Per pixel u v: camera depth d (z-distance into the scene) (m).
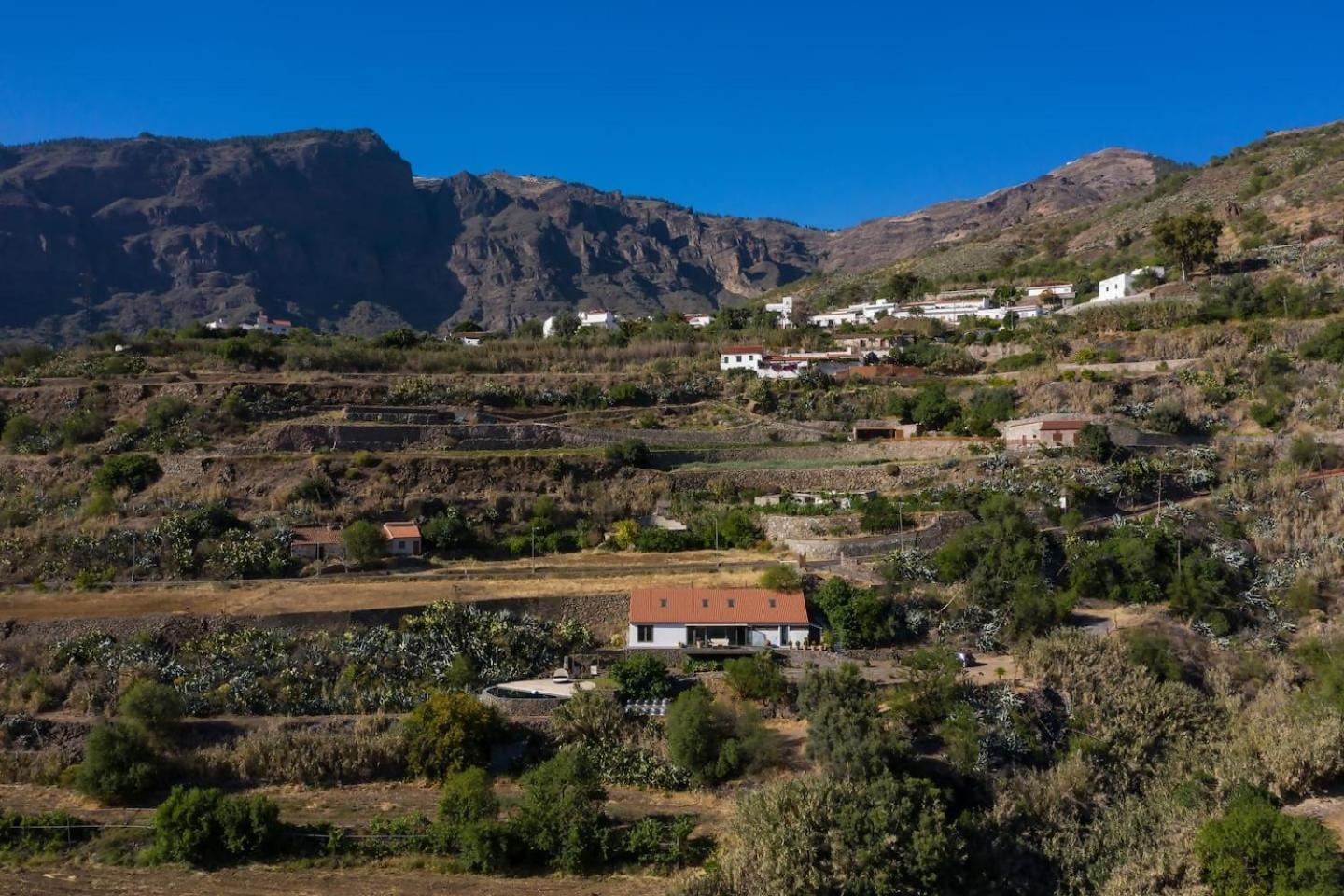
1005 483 82.25
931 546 75.69
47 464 90.75
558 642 65.38
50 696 59.06
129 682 59.22
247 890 45.72
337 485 87.62
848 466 91.81
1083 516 78.75
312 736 56.06
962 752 52.62
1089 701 58.06
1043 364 113.81
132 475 87.56
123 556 75.00
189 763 54.62
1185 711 57.47
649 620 65.44
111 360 116.25
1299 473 82.00
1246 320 112.25
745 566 75.19
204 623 63.84
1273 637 67.12
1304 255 128.88
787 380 117.31
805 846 44.59
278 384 107.25
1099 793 52.72
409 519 84.50
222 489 86.19
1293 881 43.19
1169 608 69.81
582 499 89.81
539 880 47.19
